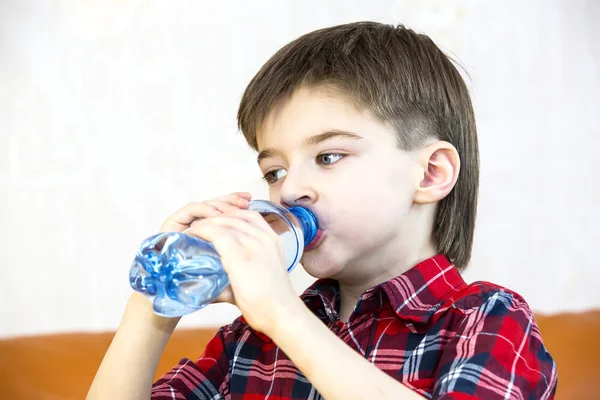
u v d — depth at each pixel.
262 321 0.79
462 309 0.93
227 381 1.10
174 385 1.08
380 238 0.97
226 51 1.95
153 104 1.92
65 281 1.83
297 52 1.05
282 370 1.03
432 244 1.06
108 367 0.98
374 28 1.13
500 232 1.93
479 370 0.83
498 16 1.99
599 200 1.98
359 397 0.75
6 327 1.77
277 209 0.91
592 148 2.00
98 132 1.89
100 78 1.90
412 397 0.76
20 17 1.89
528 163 1.96
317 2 1.99
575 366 1.65
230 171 1.92
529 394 0.84
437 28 1.99
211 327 1.72
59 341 1.69
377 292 0.99
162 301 0.82
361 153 0.96
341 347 0.78
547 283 1.93
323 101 0.97
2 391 1.58
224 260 0.80
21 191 1.84
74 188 1.87
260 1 1.96
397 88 1.02
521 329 0.90
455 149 1.03
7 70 1.87
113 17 1.92
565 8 2.01
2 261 1.81
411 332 0.95
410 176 1.00
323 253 0.96
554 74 2.00
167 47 1.93
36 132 1.87
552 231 1.96
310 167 0.97
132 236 1.88
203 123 1.93
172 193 1.90
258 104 1.01
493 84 1.97
